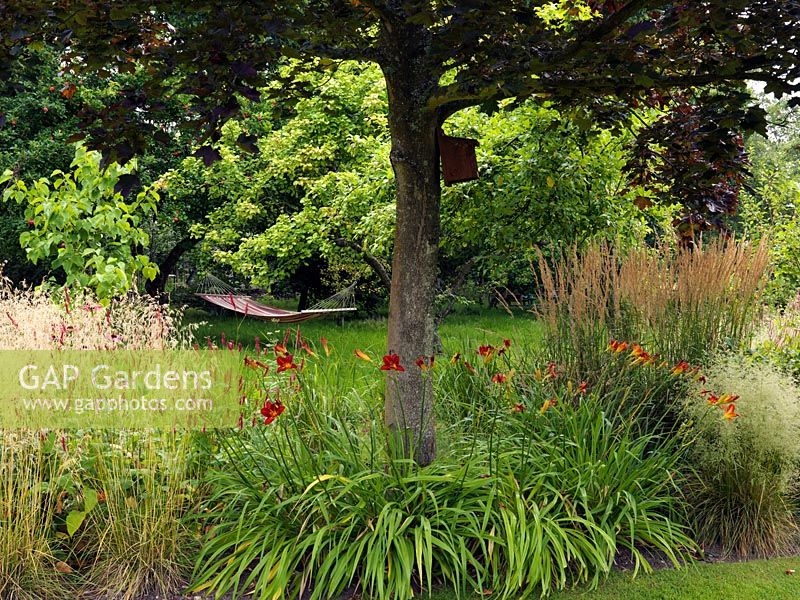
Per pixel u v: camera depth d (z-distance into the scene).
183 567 3.19
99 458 3.24
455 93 2.96
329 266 13.15
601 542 3.32
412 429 3.50
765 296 5.53
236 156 11.76
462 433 4.09
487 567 3.04
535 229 6.57
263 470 3.51
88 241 5.86
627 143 5.74
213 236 11.95
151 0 2.59
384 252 8.21
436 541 3.01
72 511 3.10
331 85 10.25
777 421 3.59
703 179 4.08
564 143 6.10
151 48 3.12
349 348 7.85
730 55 3.06
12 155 11.09
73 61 3.28
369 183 8.08
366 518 3.18
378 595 2.90
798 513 3.94
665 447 3.84
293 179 11.33
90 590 3.05
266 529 3.16
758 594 3.10
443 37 2.64
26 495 3.02
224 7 2.56
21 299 3.82
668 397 4.17
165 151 11.59
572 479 3.47
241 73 2.49
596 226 6.39
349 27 3.07
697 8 2.75
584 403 3.99
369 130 10.38
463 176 3.59
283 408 3.11
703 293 4.52
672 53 3.35
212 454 3.66
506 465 3.51
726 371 3.99
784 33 2.73
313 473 3.30
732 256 4.65
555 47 2.97
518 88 2.67
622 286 4.62
